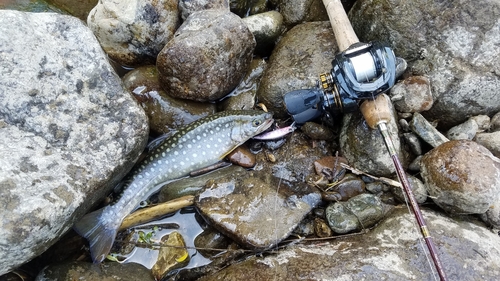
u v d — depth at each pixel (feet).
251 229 1.23
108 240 1.26
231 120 1.44
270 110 1.53
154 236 1.32
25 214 0.95
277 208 1.28
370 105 1.21
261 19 1.63
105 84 1.21
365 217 1.26
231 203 1.29
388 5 1.41
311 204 1.30
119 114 1.20
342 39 1.42
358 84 1.16
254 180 1.34
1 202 0.94
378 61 1.18
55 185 1.03
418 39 1.40
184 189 1.37
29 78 1.11
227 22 1.45
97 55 1.22
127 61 1.61
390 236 1.20
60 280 1.15
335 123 1.49
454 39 1.38
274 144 1.48
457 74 1.38
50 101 1.12
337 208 1.30
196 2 1.54
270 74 1.53
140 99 1.50
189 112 1.52
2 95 1.07
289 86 1.48
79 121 1.15
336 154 1.43
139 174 1.36
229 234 1.25
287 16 1.70
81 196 1.07
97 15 1.52
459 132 1.41
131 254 1.29
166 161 1.39
